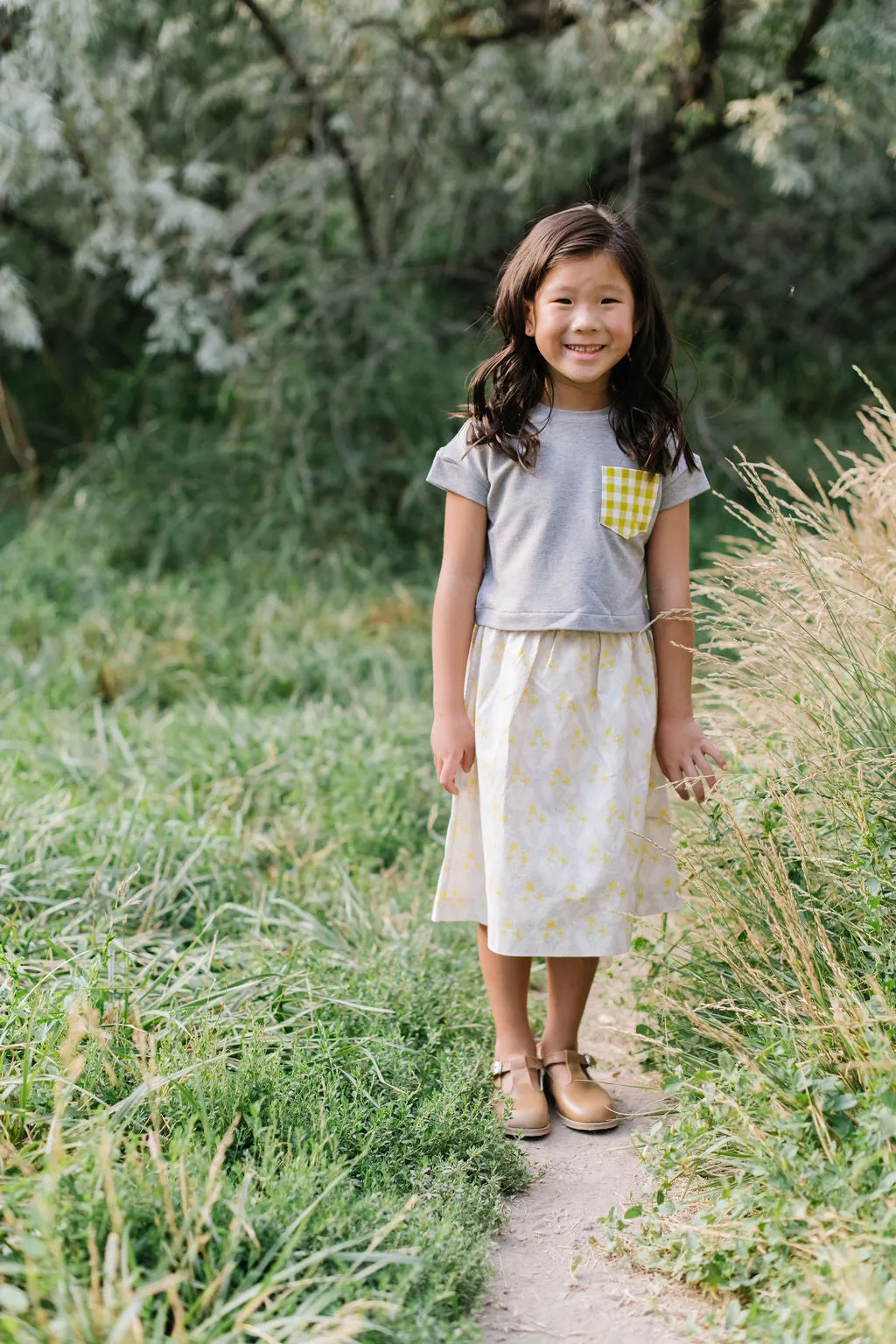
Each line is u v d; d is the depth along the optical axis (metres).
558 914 2.36
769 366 8.42
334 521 6.89
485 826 2.42
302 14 6.24
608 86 5.99
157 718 4.87
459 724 2.46
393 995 2.57
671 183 7.59
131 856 3.15
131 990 2.36
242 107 7.22
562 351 2.35
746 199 8.10
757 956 2.38
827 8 5.11
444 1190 2.00
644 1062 2.58
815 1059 2.01
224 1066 2.11
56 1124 1.73
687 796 2.49
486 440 2.41
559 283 2.33
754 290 8.46
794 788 2.43
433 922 3.07
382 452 7.16
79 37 5.14
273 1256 1.72
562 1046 2.53
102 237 6.25
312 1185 1.83
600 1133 2.41
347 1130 2.06
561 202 7.32
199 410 7.83
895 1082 1.91
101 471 7.32
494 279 7.58
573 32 5.90
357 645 5.56
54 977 2.40
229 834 3.44
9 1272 1.58
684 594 2.50
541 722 2.38
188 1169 1.80
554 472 2.40
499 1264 1.97
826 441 7.71
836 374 8.39
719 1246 1.88
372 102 6.74
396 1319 1.67
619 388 2.46
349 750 4.11
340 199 7.47
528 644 2.38
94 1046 2.09
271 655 5.35
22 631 5.64
